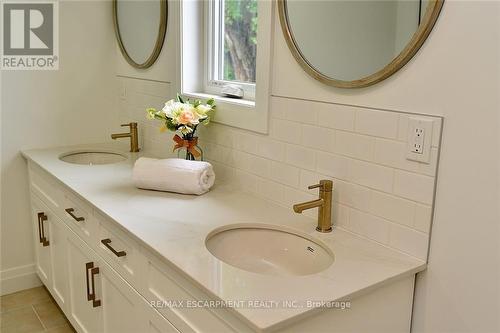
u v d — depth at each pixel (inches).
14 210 105.8
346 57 55.8
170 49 90.4
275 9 65.0
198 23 87.2
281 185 68.6
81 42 106.7
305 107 62.9
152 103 99.3
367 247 55.1
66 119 107.7
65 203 83.8
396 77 51.5
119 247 64.7
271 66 67.1
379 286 47.4
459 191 47.4
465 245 47.5
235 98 81.1
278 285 45.9
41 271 105.0
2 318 98.9
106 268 70.1
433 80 48.2
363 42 53.7
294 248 60.9
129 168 89.6
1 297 106.6
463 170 46.8
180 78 87.7
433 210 49.8
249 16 77.7
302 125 63.7
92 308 78.3
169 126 78.2
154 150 101.0
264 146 70.7
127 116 110.3
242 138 75.0
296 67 63.3
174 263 49.8
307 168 63.9
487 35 43.6
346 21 55.4
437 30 47.3
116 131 113.3
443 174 48.5
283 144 67.2
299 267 59.9
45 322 98.3
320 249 57.4
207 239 57.7
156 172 73.7
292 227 60.7
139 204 68.8
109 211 65.5
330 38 57.4
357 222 57.9
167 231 58.7
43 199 96.1
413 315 53.3
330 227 59.9
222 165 80.6
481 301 46.8
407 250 52.7
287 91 65.3
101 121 112.3
